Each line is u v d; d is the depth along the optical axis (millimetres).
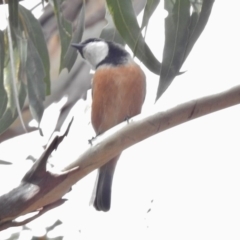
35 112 6422
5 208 4438
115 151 4789
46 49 6828
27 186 4496
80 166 4688
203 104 4793
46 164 4512
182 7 5703
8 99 6562
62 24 6664
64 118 8617
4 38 6426
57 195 4582
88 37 8461
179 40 5688
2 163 8336
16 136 8672
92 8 8414
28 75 6512
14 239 8867
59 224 8578
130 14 5852
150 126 4797
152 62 6043
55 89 8609
